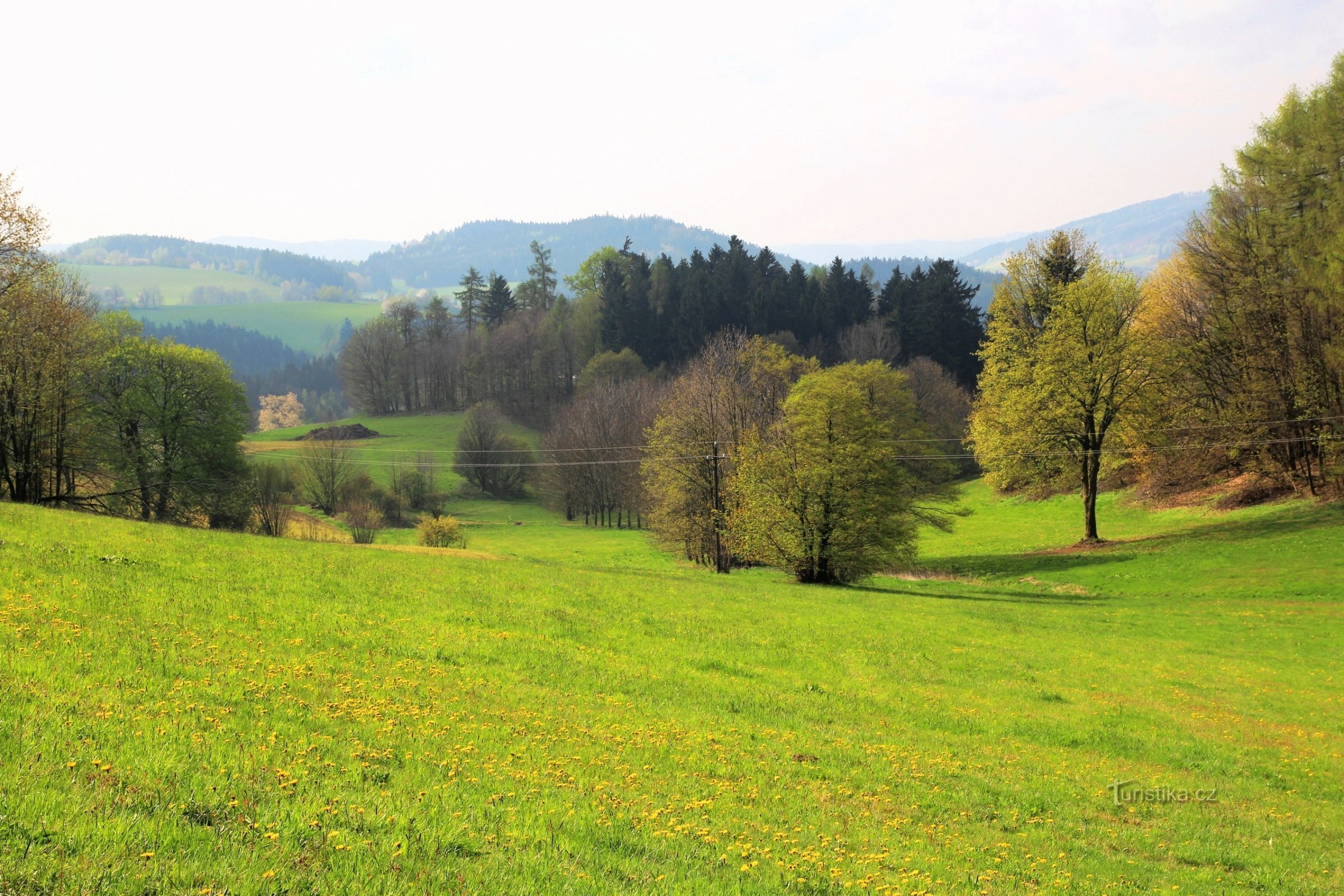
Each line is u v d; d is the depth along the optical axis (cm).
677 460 6128
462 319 18812
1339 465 5522
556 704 1623
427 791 1036
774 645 2589
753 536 5141
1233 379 6266
